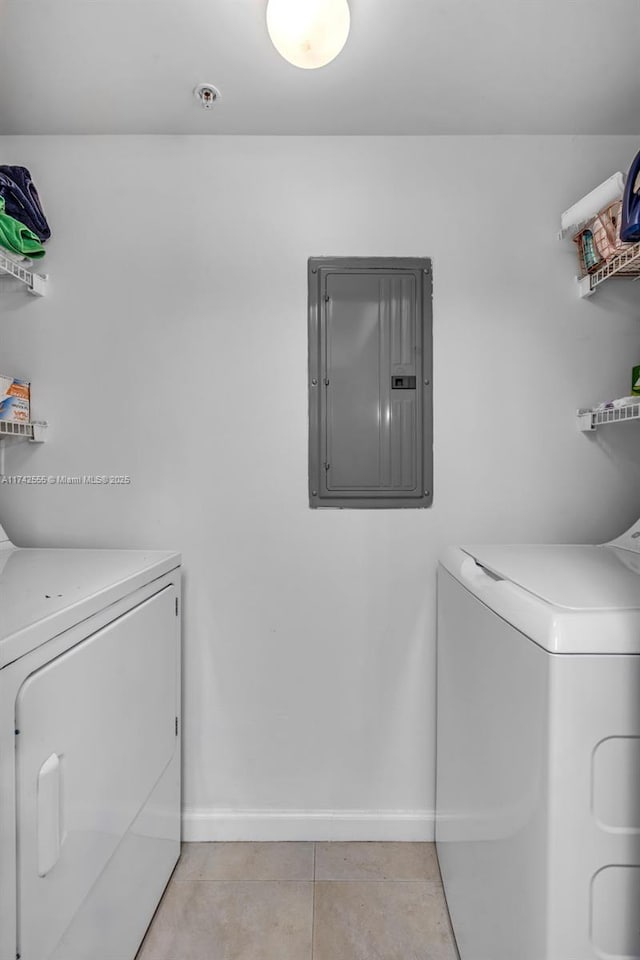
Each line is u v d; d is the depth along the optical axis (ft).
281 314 5.66
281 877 5.19
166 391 5.69
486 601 3.70
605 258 4.97
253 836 5.69
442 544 5.72
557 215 5.63
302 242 5.64
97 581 3.83
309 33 3.87
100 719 3.51
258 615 5.73
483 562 4.39
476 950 3.87
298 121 5.41
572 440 5.64
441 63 4.60
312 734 5.72
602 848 2.70
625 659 2.72
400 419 5.67
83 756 3.26
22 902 2.60
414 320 5.65
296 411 5.69
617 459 5.69
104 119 5.38
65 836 3.02
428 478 5.68
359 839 5.68
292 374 5.67
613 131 5.57
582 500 5.65
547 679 2.75
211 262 5.66
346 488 5.68
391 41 4.35
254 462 5.69
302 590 5.72
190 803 5.73
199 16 4.11
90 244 5.66
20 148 5.61
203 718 5.73
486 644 3.72
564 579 3.62
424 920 4.69
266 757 5.73
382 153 5.63
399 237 5.65
